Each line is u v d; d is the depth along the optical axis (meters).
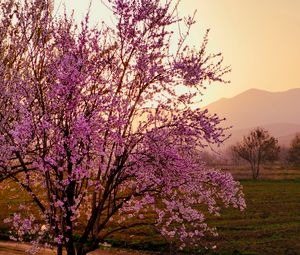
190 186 14.36
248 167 113.69
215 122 13.26
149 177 13.84
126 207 14.37
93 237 14.17
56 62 13.30
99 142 12.70
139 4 13.38
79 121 12.05
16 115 13.66
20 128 12.21
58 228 13.71
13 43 14.70
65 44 13.43
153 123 13.60
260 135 92.56
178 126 13.22
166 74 13.33
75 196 13.74
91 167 13.26
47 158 12.37
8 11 14.66
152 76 13.16
